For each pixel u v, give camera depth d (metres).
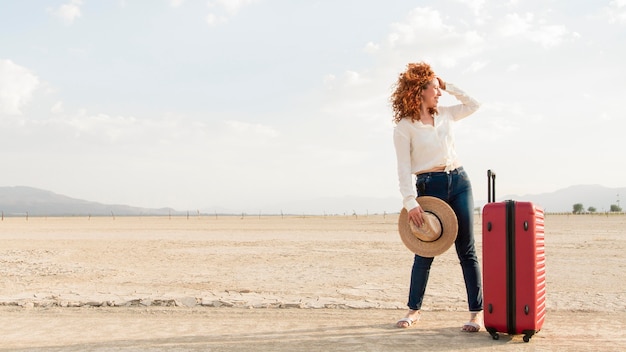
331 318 6.20
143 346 4.90
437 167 5.45
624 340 5.02
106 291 8.25
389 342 4.95
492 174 5.50
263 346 4.85
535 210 4.95
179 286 9.12
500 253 4.97
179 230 35.34
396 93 5.60
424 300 7.40
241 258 14.34
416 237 5.46
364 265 12.52
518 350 4.64
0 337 5.36
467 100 5.64
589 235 25.75
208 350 4.73
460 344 4.86
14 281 9.83
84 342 5.10
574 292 8.14
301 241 21.78
